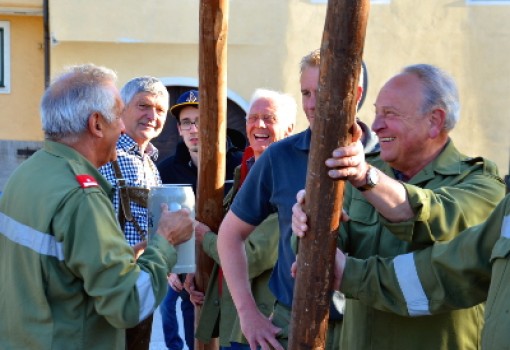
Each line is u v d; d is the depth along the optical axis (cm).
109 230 274
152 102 420
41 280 271
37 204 274
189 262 316
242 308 313
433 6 993
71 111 285
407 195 247
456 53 998
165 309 582
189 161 520
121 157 400
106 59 1005
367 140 359
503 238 238
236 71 1004
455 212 258
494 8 991
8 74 1152
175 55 1007
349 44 219
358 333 282
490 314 235
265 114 405
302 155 310
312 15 998
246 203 321
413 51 999
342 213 243
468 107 1002
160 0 1002
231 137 537
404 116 272
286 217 309
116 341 287
